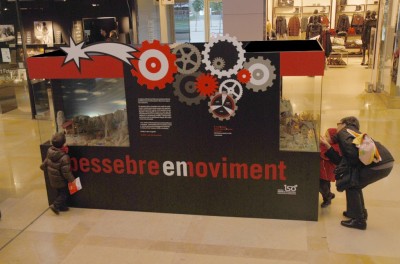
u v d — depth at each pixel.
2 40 8.63
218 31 12.66
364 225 4.10
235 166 4.32
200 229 4.24
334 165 4.36
